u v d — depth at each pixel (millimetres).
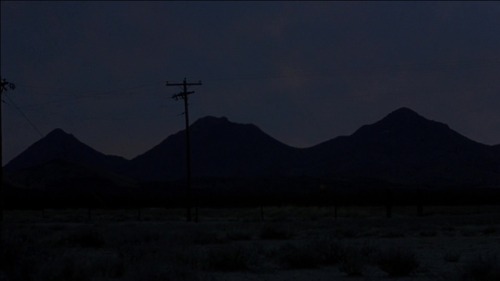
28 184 198000
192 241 40375
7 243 26609
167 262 24422
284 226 53219
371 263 27938
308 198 113250
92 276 24375
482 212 70375
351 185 152250
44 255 26750
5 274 24484
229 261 27406
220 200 120812
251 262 28234
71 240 41062
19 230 50188
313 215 83812
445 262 28875
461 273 22812
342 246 29875
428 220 62938
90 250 37531
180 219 85938
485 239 40906
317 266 28156
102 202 125000
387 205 77875
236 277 25328
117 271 24969
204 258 29047
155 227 58469
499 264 22594
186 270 22641
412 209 91125
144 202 124125
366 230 51094
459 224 56625
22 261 24844
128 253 28656
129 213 105750
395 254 25328
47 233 49406
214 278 23781
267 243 41594
